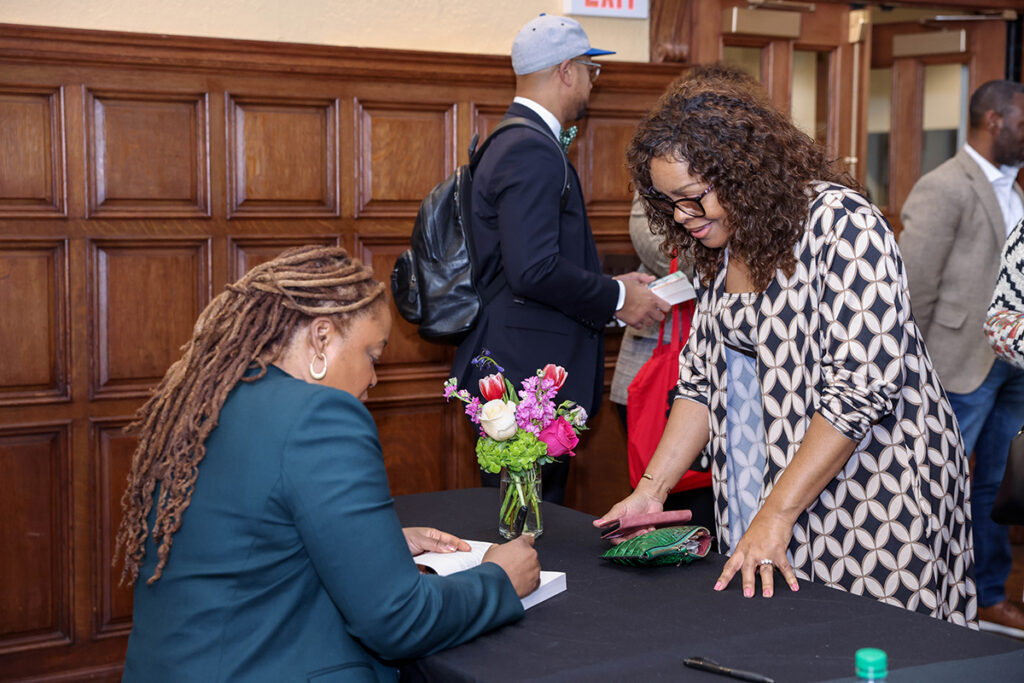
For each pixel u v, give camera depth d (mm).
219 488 1316
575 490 3869
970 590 1903
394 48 3377
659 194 1827
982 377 3434
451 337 2791
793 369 1799
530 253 2607
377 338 1464
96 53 2979
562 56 2814
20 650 3049
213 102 3172
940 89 4777
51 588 3092
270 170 3277
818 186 1779
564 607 1543
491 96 3562
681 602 1550
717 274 1954
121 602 3166
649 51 3818
